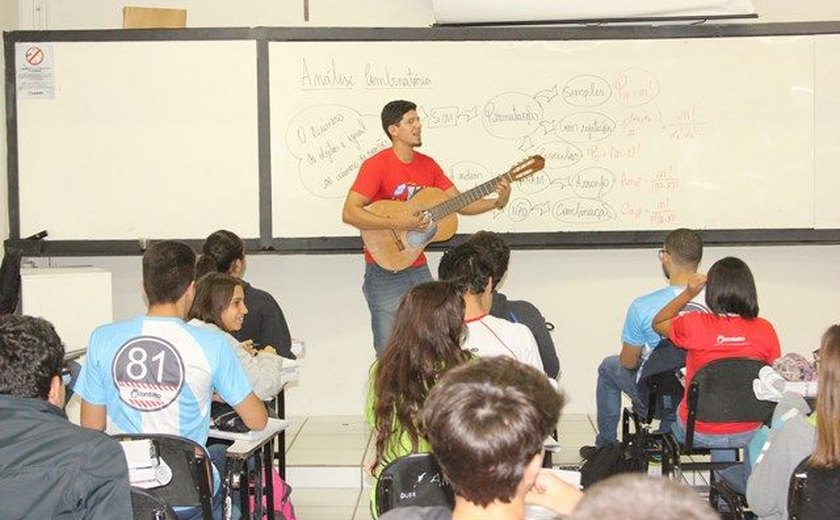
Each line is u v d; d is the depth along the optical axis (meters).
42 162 5.05
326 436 4.93
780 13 5.05
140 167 5.05
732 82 4.96
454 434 1.37
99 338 2.71
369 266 4.64
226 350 2.74
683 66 4.96
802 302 5.20
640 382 3.77
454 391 1.41
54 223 5.07
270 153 5.03
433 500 2.22
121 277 5.27
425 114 5.01
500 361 1.48
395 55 4.98
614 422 4.34
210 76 5.01
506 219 5.04
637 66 4.97
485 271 2.84
